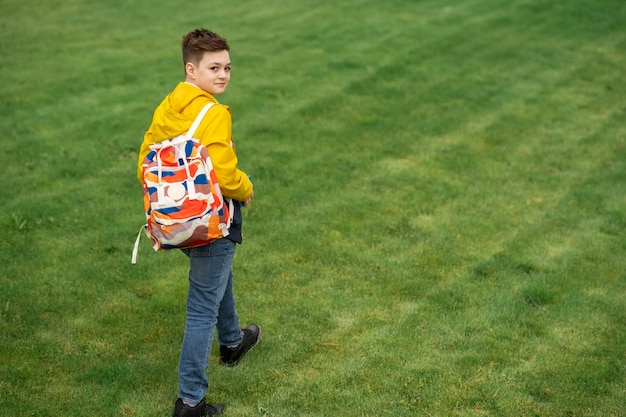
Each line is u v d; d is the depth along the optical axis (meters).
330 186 6.31
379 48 10.77
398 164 6.81
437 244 5.35
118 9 13.52
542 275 4.93
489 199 6.12
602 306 4.57
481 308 4.54
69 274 4.81
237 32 11.84
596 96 8.98
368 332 4.27
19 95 8.55
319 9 13.38
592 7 13.23
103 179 6.40
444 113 8.22
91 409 3.57
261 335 4.18
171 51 10.74
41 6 13.65
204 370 3.45
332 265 5.03
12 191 6.07
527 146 7.33
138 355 4.02
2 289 4.59
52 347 4.05
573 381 3.85
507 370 3.93
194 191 3.10
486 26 12.09
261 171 6.56
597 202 6.09
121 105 8.35
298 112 8.14
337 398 3.70
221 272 3.39
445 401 3.68
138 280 4.79
